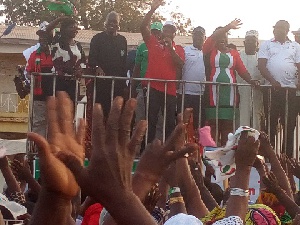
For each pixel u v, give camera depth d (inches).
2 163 180.1
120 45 354.6
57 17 354.9
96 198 67.8
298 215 129.3
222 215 126.3
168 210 148.7
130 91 328.5
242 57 377.1
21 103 685.9
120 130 67.7
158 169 80.8
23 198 180.4
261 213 123.0
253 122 355.9
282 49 355.6
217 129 341.4
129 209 67.4
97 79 341.1
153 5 338.6
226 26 349.1
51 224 68.3
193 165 173.2
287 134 353.4
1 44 617.9
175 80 337.7
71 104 70.8
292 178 212.8
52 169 65.5
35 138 64.2
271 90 352.2
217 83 343.3
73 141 70.2
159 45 340.8
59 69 327.9
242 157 107.7
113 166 67.1
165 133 341.1
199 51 354.0
